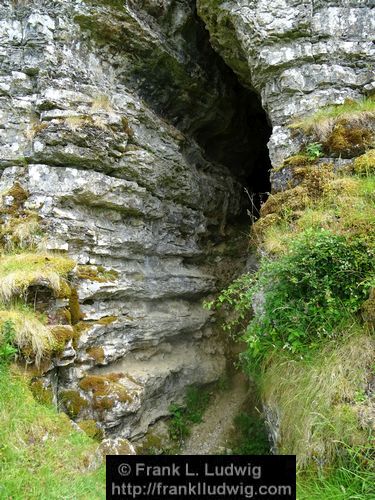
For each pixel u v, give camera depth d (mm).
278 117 6453
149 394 6500
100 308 6246
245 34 6559
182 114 8859
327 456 3664
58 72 6555
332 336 4195
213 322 8805
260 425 6570
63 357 5156
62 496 3729
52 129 6160
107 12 6914
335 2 6258
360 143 5609
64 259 5703
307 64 6301
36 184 6148
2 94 6488
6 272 5223
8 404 4262
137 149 7008
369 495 3275
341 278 4383
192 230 8742
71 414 5285
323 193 5359
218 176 10234
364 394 3744
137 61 7551
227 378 8188
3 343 4547
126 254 6875
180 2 7949
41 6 6629
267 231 5531
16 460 3898
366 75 6168
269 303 4645
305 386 4090
